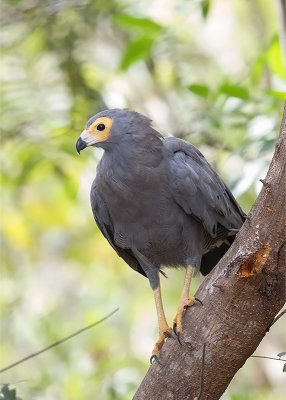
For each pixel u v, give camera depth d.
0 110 13.45
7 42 13.71
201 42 16.09
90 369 13.98
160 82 14.68
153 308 15.88
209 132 11.45
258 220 6.42
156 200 8.23
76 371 13.68
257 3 15.97
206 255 9.10
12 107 13.41
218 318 6.65
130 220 8.38
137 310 15.84
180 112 14.25
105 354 14.95
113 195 8.27
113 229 8.77
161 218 8.30
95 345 14.91
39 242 17.19
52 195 15.78
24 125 13.34
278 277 6.44
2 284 16.05
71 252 16.39
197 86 10.95
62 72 13.55
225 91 10.52
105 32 14.73
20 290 16.09
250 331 6.62
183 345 6.80
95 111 12.84
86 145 8.24
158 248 8.52
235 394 11.22
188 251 8.49
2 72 13.80
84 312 15.91
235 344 6.67
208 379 6.80
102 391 12.95
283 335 15.31
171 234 8.39
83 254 16.33
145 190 8.16
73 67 13.20
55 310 15.91
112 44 14.77
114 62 14.57
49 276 16.91
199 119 11.11
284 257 6.39
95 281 16.61
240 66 16.25
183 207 8.27
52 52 13.41
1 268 16.19
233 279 6.49
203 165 8.55
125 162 8.15
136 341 15.47
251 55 15.83
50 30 13.22
